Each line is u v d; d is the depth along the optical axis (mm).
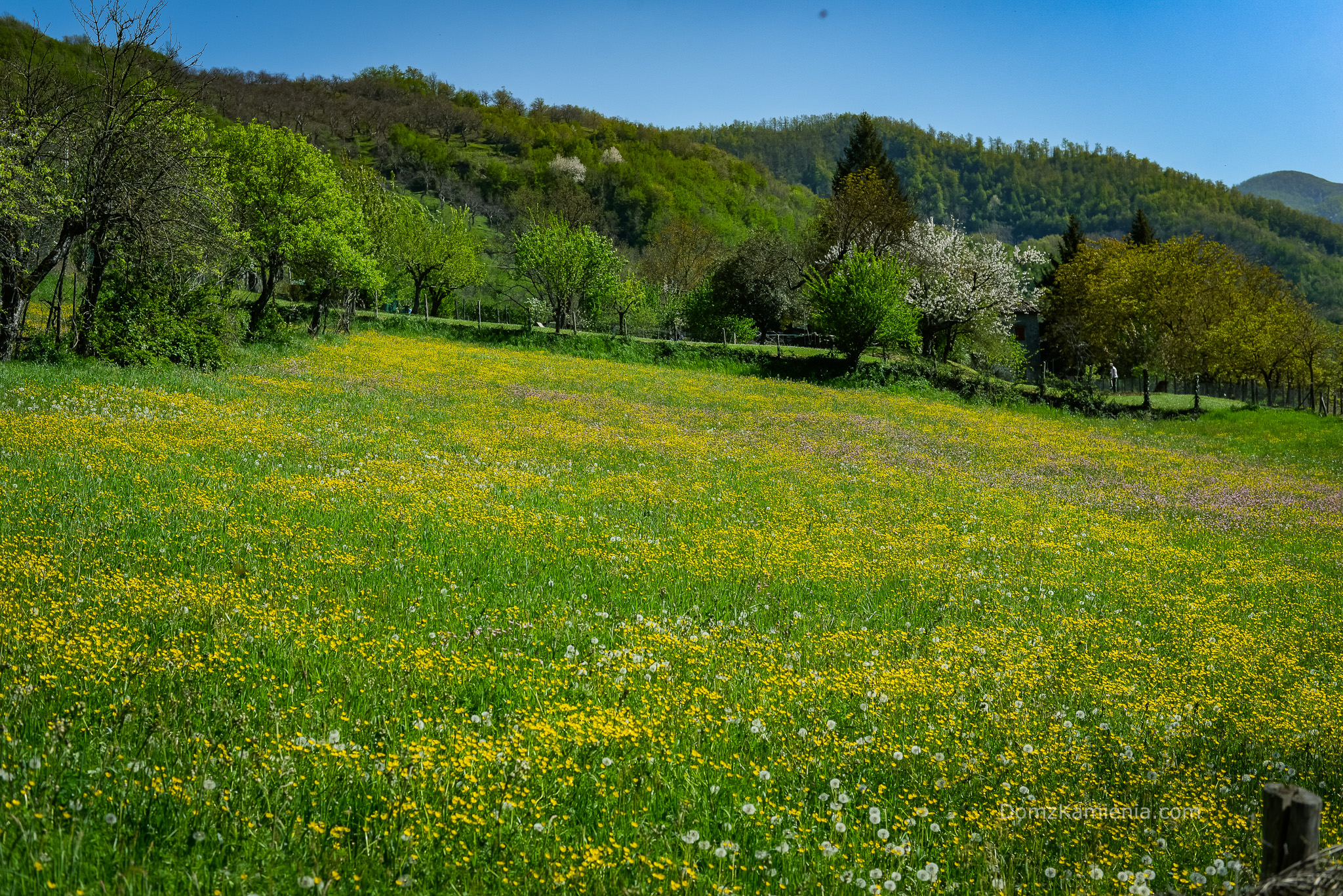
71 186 24422
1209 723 7555
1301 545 18219
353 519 12289
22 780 4543
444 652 7359
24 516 10211
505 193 169500
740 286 78125
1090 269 79875
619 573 10992
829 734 6477
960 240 67750
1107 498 22719
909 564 13305
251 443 17266
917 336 55344
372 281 44500
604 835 4832
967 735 6785
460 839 4551
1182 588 13422
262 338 36344
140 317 26141
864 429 32938
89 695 5715
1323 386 73000
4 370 21250
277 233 37938
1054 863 5086
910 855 4941
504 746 5520
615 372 44156
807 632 9250
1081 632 10469
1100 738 7039
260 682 6344
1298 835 3711
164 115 25641
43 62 25000
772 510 16906
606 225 154875
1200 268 64562
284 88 180750
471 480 16359
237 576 9031
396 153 167625
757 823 5156
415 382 31641
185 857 4223
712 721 6508
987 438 33969
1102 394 53781
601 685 6949
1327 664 10047
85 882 3902
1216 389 78250
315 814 4688
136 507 11328
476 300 99812
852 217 70375
